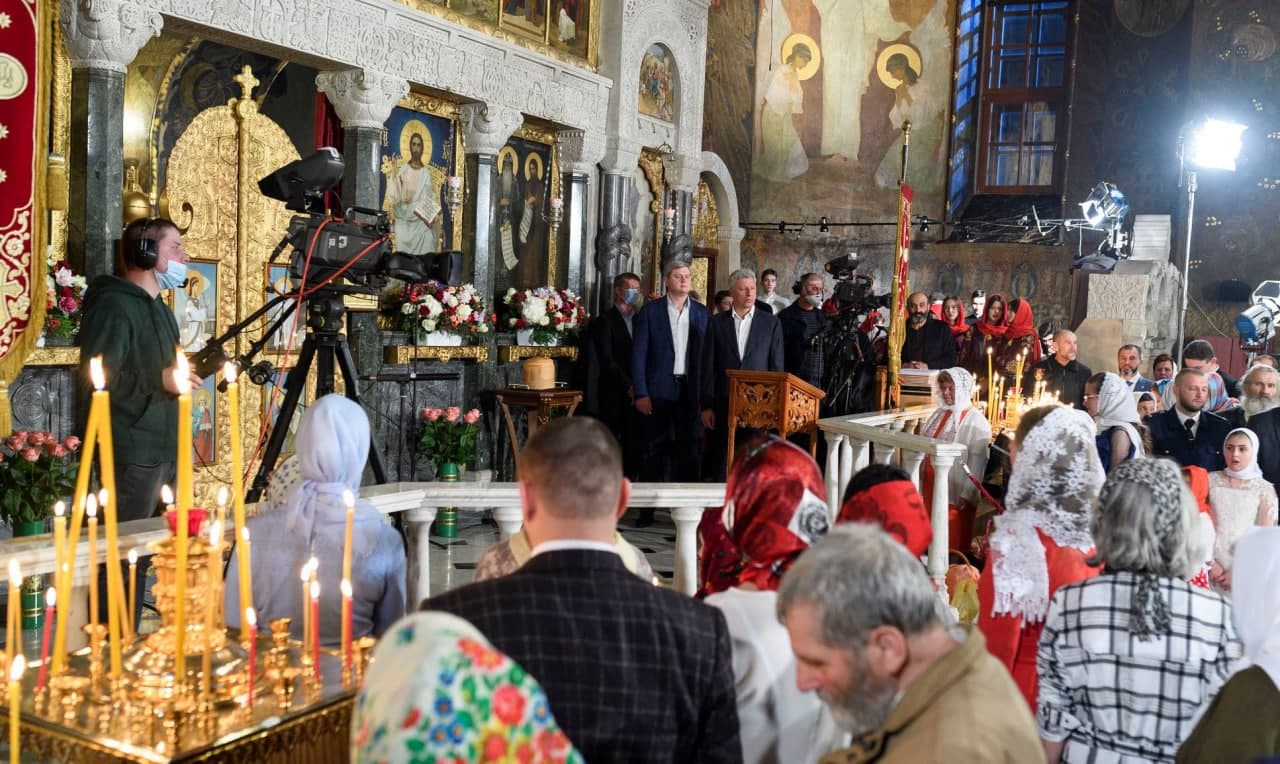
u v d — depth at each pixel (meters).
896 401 8.74
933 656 1.66
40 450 5.40
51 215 6.00
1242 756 2.10
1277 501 5.03
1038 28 18.14
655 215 12.21
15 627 2.06
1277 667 2.35
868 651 1.64
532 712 1.26
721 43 17.00
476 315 8.88
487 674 1.24
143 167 6.97
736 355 8.66
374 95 8.02
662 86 11.95
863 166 17.98
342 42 7.67
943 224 17.80
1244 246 17.23
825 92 17.95
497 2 9.30
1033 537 3.01
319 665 2.25
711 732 1.94
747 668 2.26
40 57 5.57
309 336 5.01
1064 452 3.06
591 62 10.77
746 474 2.52
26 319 5.55
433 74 8.59
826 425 6.67
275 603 2.73
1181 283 16.56
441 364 8.98
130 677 2.03
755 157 18.16
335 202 8.18
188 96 7.24
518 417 9.80
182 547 1.96
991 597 3.03
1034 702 2.93
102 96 6.06
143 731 1.90
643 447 8.73
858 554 1.66
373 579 2.76
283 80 9.34
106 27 5.97
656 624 1.88
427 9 8.51
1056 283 17.52
